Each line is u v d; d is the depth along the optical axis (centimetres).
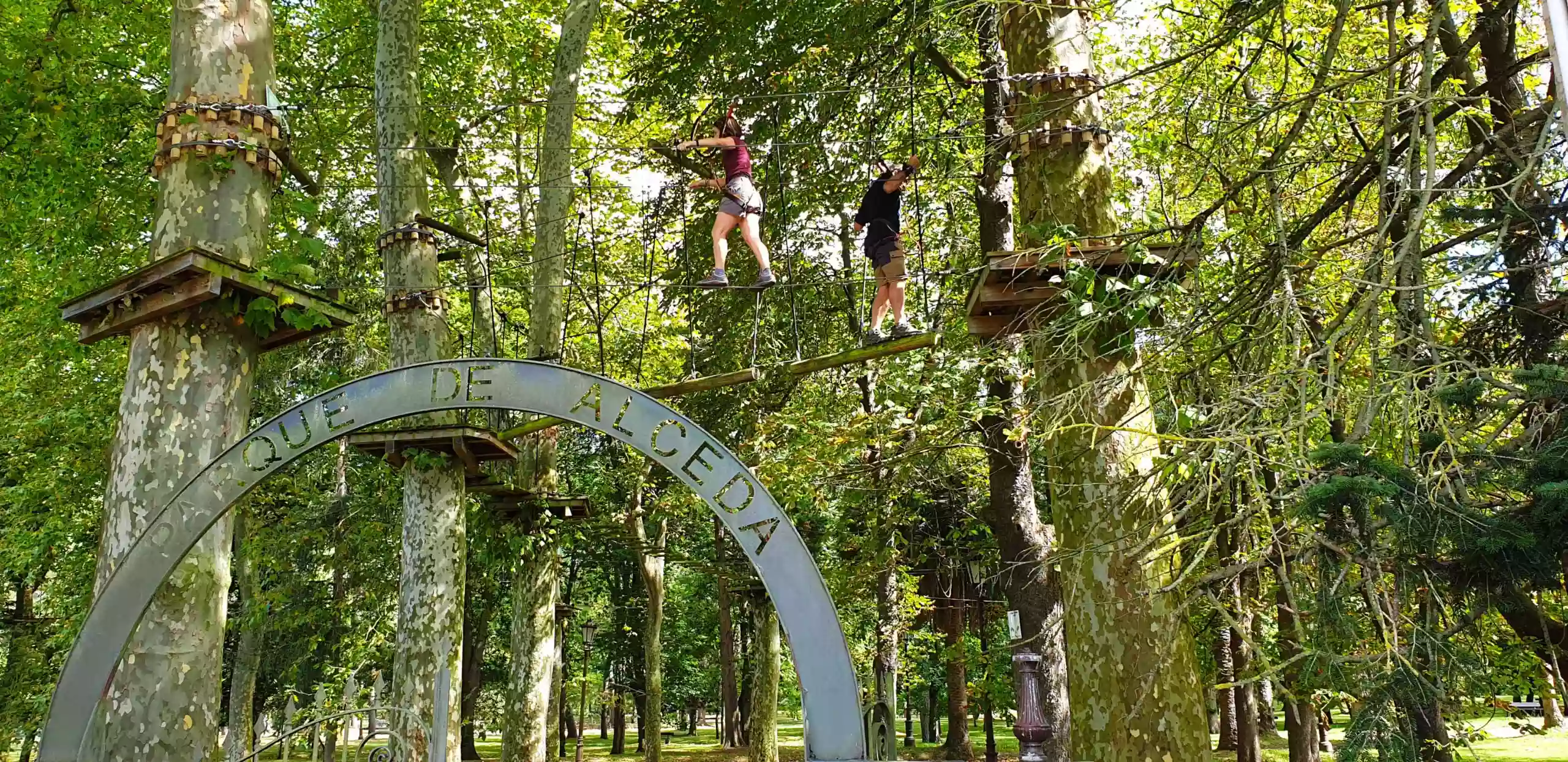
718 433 1619
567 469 2308
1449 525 425
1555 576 441
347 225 1781
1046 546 1190
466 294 1927
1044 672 1180
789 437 1424
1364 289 619
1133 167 934
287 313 648
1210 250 727
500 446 1126
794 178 1247
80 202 1391
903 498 1634
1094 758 614
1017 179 728
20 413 1833
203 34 682
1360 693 455
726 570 1908
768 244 1375
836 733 514
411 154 1201
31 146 1258
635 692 3406
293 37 1781
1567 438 443
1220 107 721
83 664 570
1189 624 644
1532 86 963
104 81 1415
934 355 1219
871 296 1545
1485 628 634
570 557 2881
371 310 1817
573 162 1497
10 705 1998
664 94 1349
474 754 2883
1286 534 524
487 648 3409
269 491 1948
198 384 627
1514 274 663
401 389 614
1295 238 746
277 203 1567
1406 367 493
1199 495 534
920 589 2169
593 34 1808
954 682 2194
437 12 1794
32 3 1334
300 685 2420
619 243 1675
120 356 1756
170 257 609
